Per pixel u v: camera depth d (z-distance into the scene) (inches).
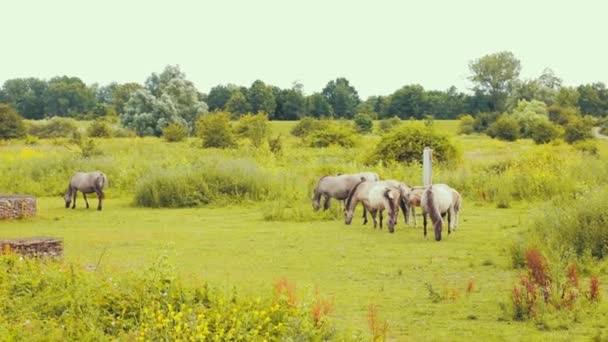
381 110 4904.0
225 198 1112.8
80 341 348.5
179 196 1098.7
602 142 2480.3
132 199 1181.7
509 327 423.8
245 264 634.8
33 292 421.1
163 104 2984.7
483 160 1513.3
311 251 699.4
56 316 389.7
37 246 591.8
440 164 1398.9
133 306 393.7
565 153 1557.6
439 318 444.8
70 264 492.7
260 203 1095.6
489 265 618.2
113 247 721.6
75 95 5506.9
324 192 959.0
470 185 1136.2
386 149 1480.1
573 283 477.1
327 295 506.6
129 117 3009.4
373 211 853.2
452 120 4645.7
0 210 927.0
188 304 395.2
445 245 723.4
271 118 4507.9
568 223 644.1
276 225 890.7
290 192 1125.1
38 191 1251.2
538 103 3508.9
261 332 362.6
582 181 1069.8
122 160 1395.2
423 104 4803.2
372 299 494.6
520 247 621.6
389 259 652.1
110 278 428.5
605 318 429.7
